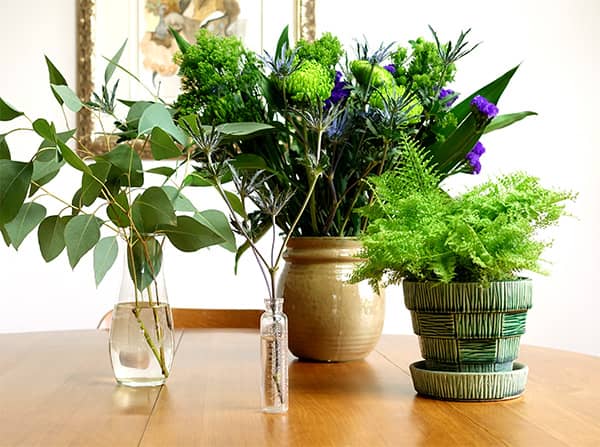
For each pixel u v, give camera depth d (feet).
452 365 3.36
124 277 3.71
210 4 10.05
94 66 10.00
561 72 10.34
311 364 4.40
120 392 3.58
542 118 10.34
